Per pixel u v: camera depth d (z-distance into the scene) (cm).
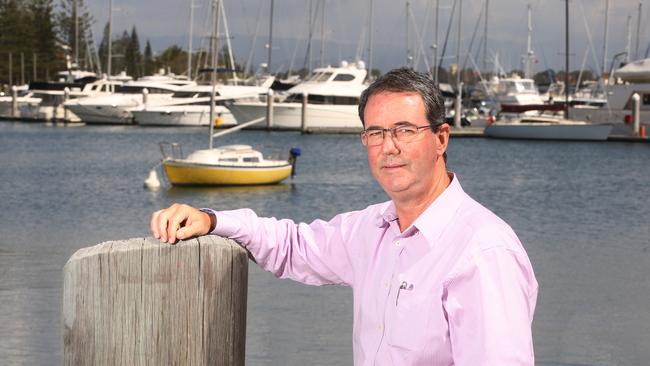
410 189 219
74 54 9494
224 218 245
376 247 231
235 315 221
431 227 212
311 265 256
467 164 3712
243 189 2694
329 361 865
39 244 1670
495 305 197
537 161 3875
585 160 3931
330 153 4106
